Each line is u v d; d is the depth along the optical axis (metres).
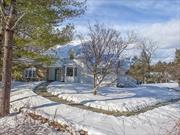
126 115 17.91
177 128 9.98
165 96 26.97
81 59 36.66
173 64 57.78
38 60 19.03
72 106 19.33
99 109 19.14
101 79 25.64
